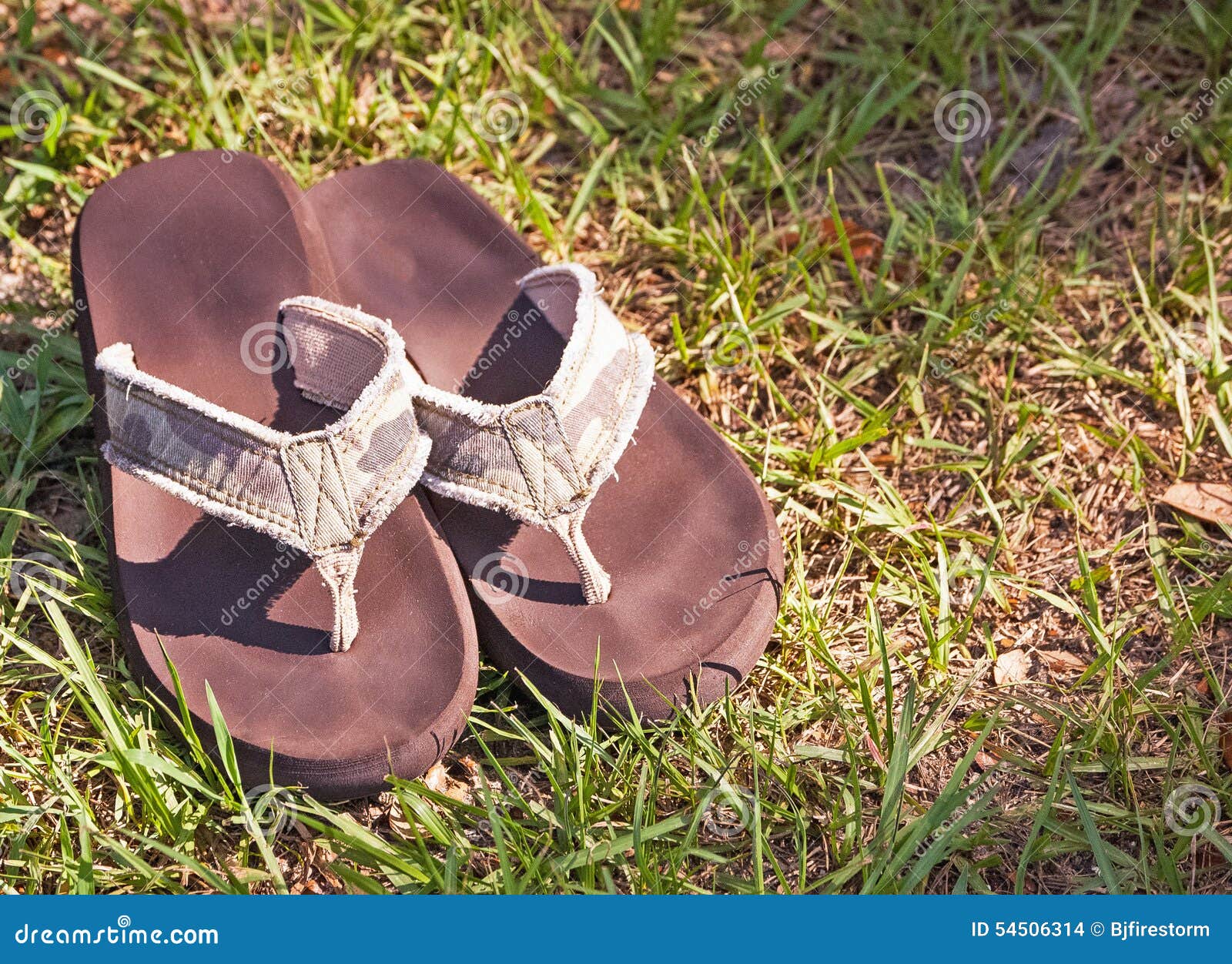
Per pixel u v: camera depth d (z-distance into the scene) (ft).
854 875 3.52
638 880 3.50
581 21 4.36
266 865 3.51
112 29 4.27
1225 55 4.25
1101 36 4.29
